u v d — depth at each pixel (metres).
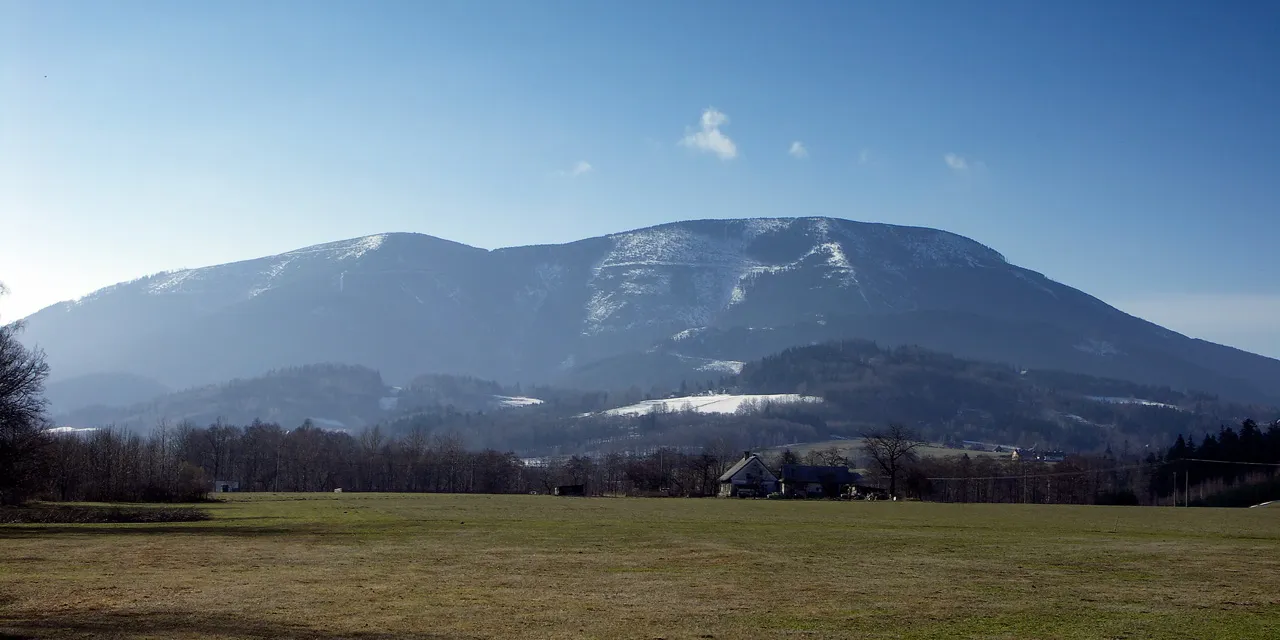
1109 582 41.03
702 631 29.16
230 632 27.95
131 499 120.12
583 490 193.00
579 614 31.67
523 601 34.22
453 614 31.41
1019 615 32.38
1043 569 45.84
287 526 71.81
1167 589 38.91
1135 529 79.69
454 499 144.25
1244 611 33.50
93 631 27.92
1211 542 63.84
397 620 30.20
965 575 43.09
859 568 45.50
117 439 153.75
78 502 111.19
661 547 55.53
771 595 36.25
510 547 54.66
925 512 114.12
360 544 56.00
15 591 35.38
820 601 34.91
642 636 28.30
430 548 53.69
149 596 34.34
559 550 53.09
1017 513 114.06
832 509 121.38
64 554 48.53
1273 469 188.88
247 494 163.25
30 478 88.88
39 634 27.44
